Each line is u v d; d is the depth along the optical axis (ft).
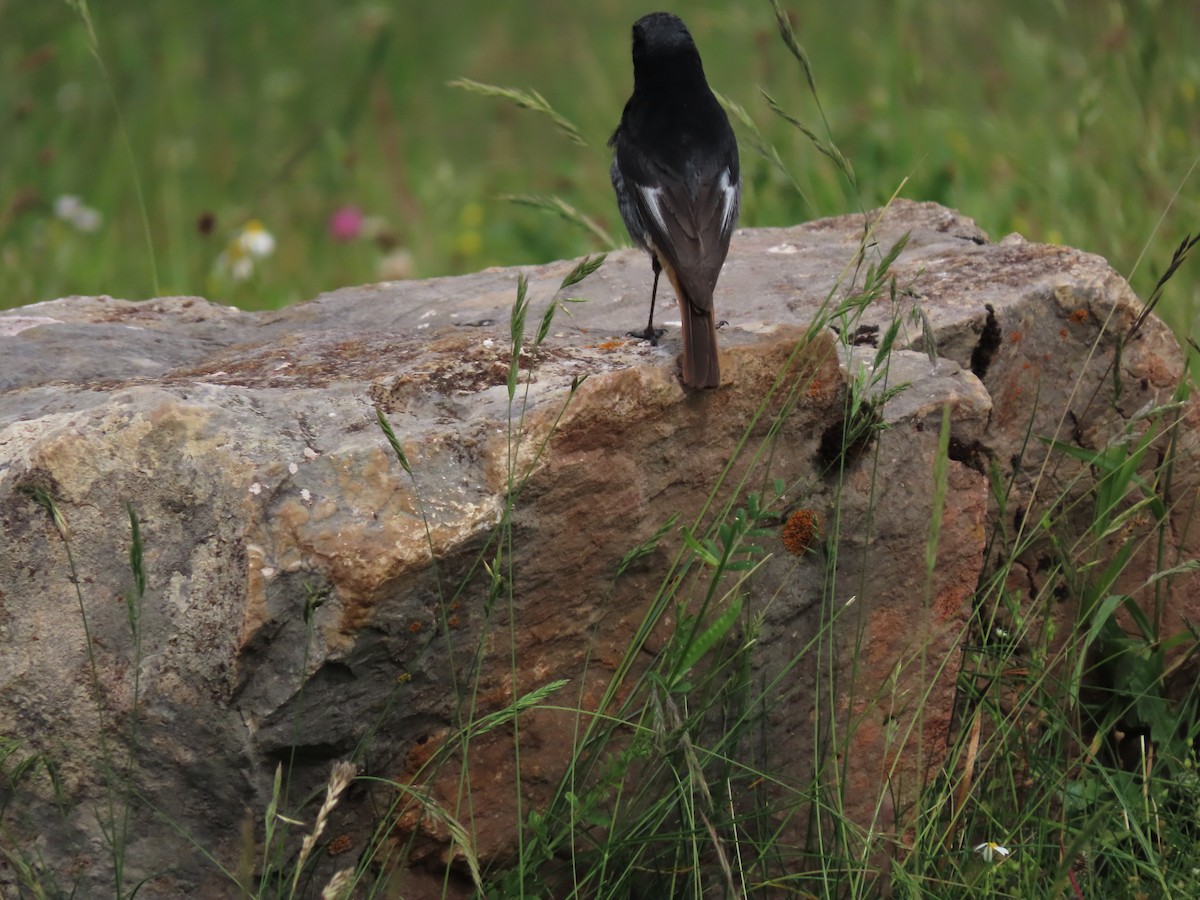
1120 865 23.91
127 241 55.52
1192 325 30.73
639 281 32.50
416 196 62.49
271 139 68.64
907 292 24.99
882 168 50.24
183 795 20.34
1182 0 50.80
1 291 49.14
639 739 21.57
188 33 78.33
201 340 28.78
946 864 23.61
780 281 30.99
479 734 20.45
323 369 23.77
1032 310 27.81
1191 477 28.50
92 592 20.06
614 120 65.72
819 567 24.29
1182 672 28.37
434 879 22.29
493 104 75.61
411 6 86.94
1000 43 59.16
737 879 23.88
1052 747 26.35
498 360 23.48
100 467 20.20
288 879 20.83
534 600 21.79
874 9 73.05
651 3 89.15
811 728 24.77
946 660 23.50
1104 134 48.26
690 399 22.66
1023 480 27.91
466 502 20.63
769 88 62.95
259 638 19.48
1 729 20.03
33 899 20.34
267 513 19.84
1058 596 27.94
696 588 23.34
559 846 22.59
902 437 24.73
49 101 66.44
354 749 20.62
